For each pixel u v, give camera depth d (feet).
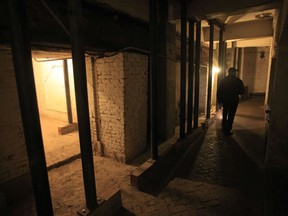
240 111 27.68
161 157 11.79
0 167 8.76
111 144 13.12
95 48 10.31
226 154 13.78
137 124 13.47
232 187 9.91
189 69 15.88
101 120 13.23
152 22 9.97
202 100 25.76
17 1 5.05
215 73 28.68
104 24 10.64
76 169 12.25
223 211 8.20
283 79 8.72
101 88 12.71
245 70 42.11
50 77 21.89
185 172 11.55
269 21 21.71
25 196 9.59
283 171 9.15
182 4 13.41
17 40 5.11
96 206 7.52
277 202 7.21
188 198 9.07
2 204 7.98
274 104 9.00
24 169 9.50
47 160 12.78
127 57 11.78
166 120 15.56
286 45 8.41
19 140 9.25
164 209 8.45
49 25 8.04
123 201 9.01
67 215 8.39
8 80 8.73
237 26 23.65
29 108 5.46
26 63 5.34
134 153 13.42
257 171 11.37
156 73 10.47
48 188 6.23
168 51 15.14
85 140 6.93
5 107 8.73
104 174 11.51
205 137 17.37
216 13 13.55
